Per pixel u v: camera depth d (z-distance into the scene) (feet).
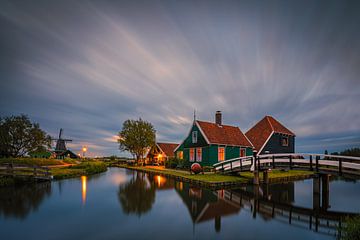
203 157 105.81
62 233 30.48
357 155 120.98
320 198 57.26
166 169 121.08
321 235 31.55
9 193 55.67
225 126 122.72
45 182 74.18
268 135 121.70
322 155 56.44
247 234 31.65
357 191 70.28
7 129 119.85
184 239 29.30
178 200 51.57
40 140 127.54
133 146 189.67
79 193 57.31
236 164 83.56
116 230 31.96
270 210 45.06
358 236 24.89
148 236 30.04
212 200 52.29
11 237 28.89
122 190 62.69
